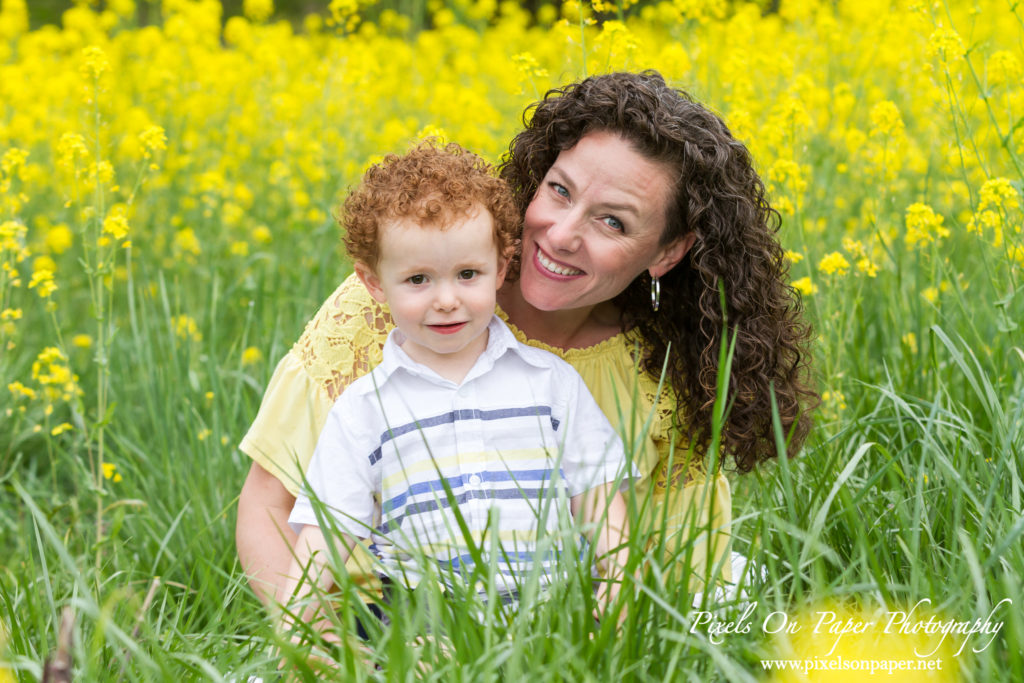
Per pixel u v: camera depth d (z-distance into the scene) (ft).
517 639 5.79
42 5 38.17
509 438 7.53
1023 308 9.59
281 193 17.94
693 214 7.56
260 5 24.21
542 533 6.53
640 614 6.36
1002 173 12.55
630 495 6.60
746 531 8.76
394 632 5.86
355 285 8.20
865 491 7.57
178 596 9.30
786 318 8.52
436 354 7.63
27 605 7.76
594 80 7.66
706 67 15.06
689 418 8.39
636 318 8.46
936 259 10.86
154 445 11.53
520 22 25.91
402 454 7.45
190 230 15.87
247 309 14.14
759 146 13.79
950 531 7.43
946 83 10.64
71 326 14.64
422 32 25.55
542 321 8.35
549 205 7.63
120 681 6.78
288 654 5.93
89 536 9.75
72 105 19.48
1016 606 6.16
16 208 11.65
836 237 14.46
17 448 12.48
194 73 21.01
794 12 18.42
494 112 19.24
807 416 8.61
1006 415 8.39
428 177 7.18
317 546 7.36
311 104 20.17
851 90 17.53
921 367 10.79
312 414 8.05
